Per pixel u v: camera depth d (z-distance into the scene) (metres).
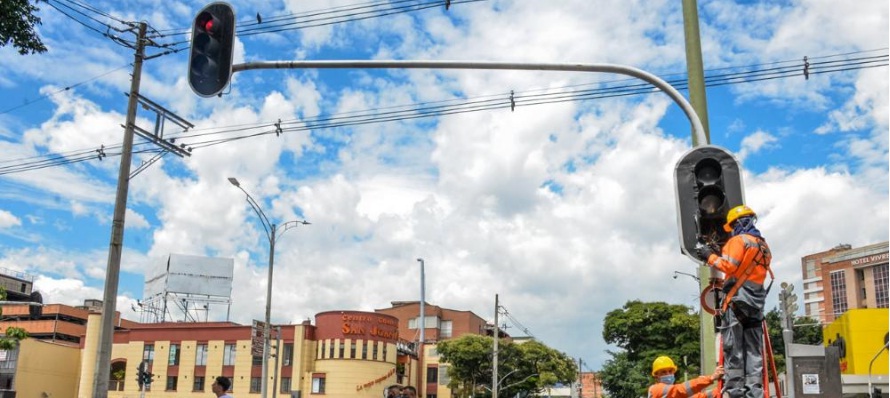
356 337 68.56
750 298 5.66
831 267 94.06
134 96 20.41
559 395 104.12
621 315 62.94
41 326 81.69
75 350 75.94
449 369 68.88
